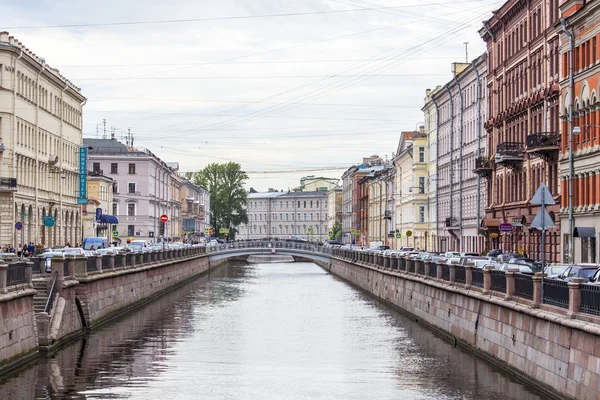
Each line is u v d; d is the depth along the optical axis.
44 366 32.47
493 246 75.19
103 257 49.91
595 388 22.14
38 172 85.88
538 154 59.78
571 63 53.09
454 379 30.03
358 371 32.12
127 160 136.12
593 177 50.50
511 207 68.50
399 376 30.91
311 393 27.73
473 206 86.19
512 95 70.19
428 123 114.00
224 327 47.06
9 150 76.38
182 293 75.44
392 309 59.34
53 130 92.88
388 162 156.75
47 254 50.66
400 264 59.22
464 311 38.38
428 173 113.88
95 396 26.88
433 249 109.38
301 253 128.62
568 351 24.41
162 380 29.88
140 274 61.88
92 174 117.44
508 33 71.25
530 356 28.14
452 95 97.19
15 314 31.53
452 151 95.50
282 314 55.16
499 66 73.56
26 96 81.25
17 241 77.75
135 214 136.62
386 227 142.50
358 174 192.75
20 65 78.69
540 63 62.44
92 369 32.03
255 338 42.19
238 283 92.12
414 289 52.44
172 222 168.25
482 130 82.31
